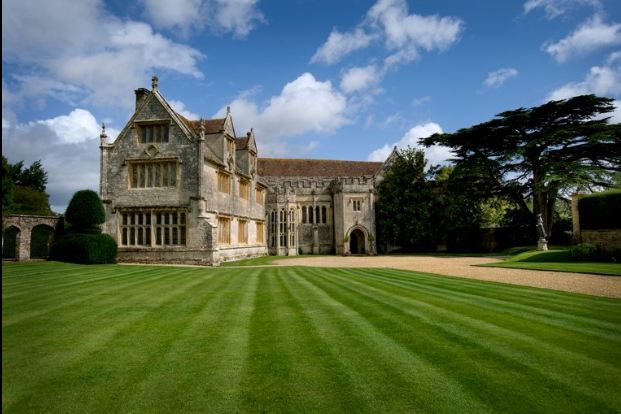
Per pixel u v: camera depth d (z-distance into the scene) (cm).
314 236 4928
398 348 683
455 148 4481
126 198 2811
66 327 814
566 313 947
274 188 4759
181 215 2755
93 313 939
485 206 5381
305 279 1672
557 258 2609
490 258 3444
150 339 737
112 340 730
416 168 4966
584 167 3544
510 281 1614
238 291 1295
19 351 671
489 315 923
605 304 1066
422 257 3825
